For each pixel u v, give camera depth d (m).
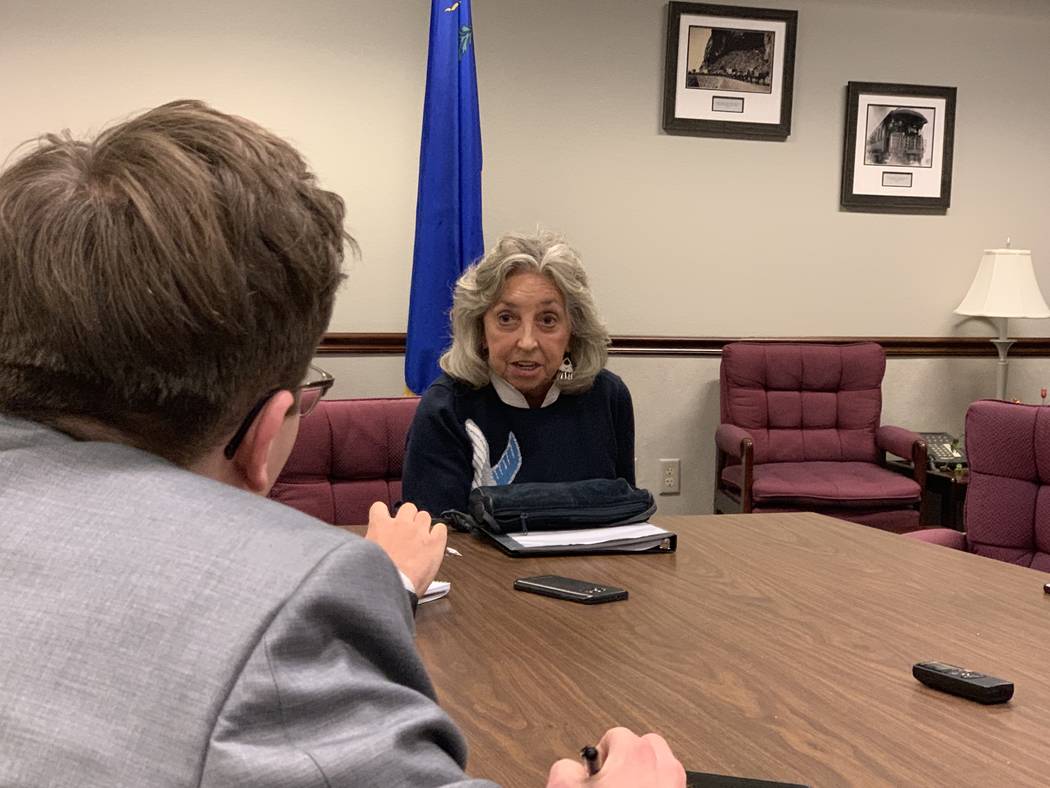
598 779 0.69
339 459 2.67
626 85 4.68
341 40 4.39
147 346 0.59
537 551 1.73
